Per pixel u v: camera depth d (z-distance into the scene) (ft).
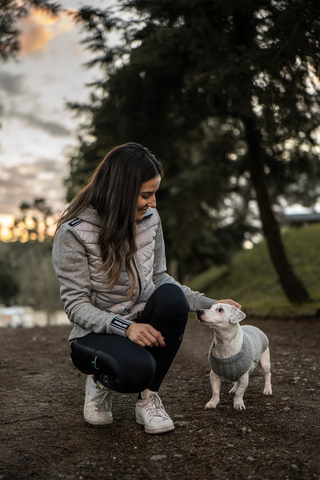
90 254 6.32
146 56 16.60
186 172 27.89
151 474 5.32
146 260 6.76
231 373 7.42
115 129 21.67
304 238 38.73
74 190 38.32
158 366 6.50
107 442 6.32
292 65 14.47
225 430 6.70
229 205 46.37
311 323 19.11
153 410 6.72
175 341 6.36
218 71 14.88
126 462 5.66
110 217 6.16
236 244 46.60
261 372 10.48
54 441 6.39
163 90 20.03
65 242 6.20
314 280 28.53
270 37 13.98
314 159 23.44
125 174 6.17
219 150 26.05
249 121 21.97
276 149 23.13
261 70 14.49
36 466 5.57
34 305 92.22
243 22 15.55
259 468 5.39
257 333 8.52
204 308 7.63
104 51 18.47
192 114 22.07
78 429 6.87
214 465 5.52
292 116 17.02
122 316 6.49
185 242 29.43
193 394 8.75
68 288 6.17
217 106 21.91
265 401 8.16
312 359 11.72
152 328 5.77
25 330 19.17
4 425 7.10
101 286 6.38
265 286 33.65
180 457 5.77
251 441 6.23
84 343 6.14
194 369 11.07
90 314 6.02
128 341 5.78
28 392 9.11
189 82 16.81
